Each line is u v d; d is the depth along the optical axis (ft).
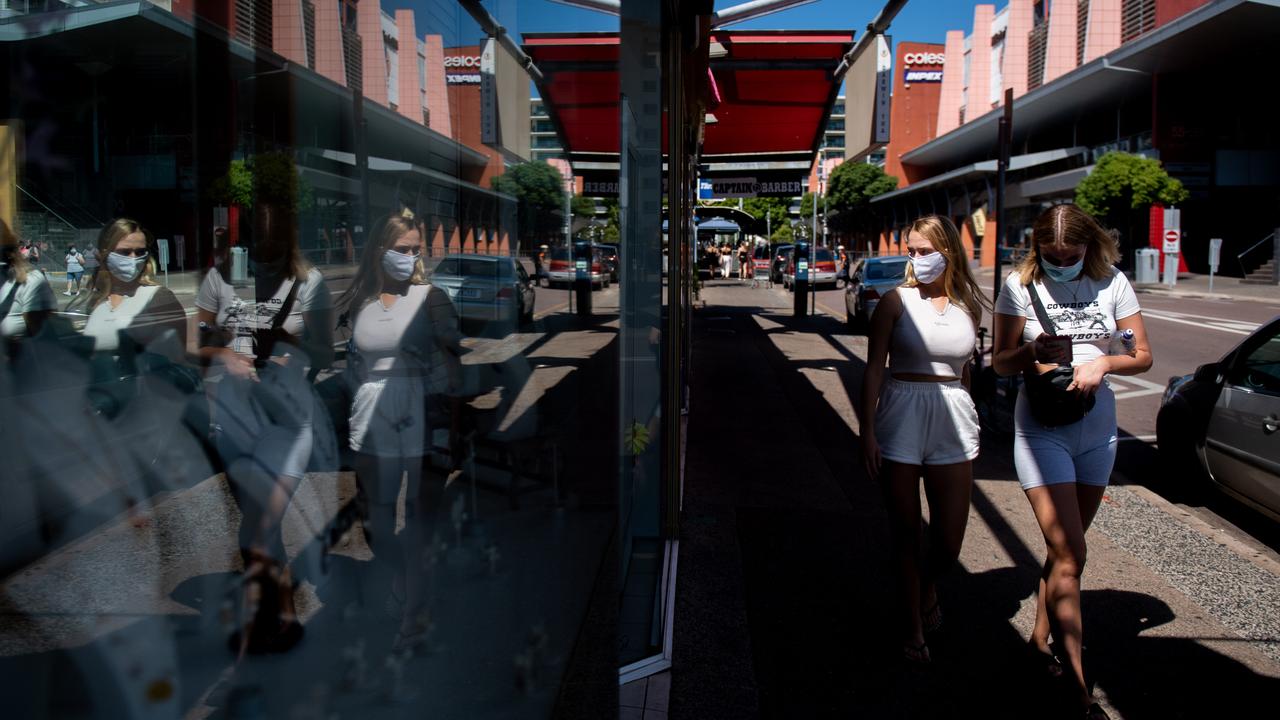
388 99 4.17
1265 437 16.93
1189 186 102.99
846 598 13.64
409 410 4.29
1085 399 10.15
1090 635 12.51
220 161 3.18
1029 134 139.85
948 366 11.06
